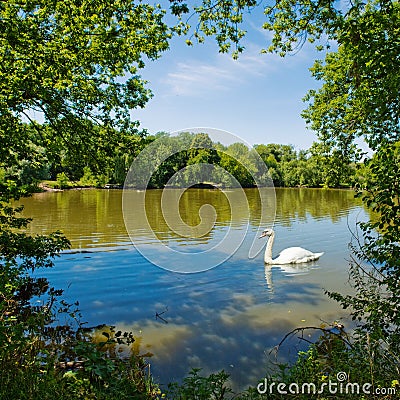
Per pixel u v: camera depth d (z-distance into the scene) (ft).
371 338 11.61
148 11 27.22
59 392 10.45
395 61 13.52
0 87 22.68
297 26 24.72
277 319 22.72
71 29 23.86
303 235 50.90
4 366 10.68
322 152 39.34
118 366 14.39
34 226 54.13
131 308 24.21
